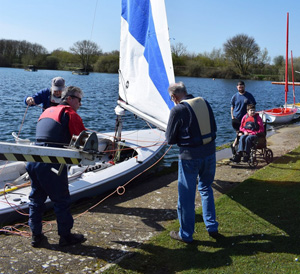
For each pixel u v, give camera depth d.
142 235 3.66
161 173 6.24
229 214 4.07
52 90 4.62
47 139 3.18
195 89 40.41
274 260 3.08
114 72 78.88
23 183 4.93
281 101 30.38
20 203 4.08
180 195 3.40
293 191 4.71
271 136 9.58
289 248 3.27
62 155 2.75
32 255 3.20
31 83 39.03
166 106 5.01
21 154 2.58
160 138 7.27
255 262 3.05
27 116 15.96
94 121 15.98
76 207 4.59
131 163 5.59
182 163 3.37
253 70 72.00
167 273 2.95
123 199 4.84
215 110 21.27
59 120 3.19
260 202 4.39
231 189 5.00
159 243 3.45
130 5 5.67
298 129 11.04
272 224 3.77
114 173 5.12
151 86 5.32
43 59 85.06
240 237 3.52
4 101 20.98
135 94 5.75
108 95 29.22
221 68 73.94
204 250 3.30
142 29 5.45
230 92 37.38
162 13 4.91
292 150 7.46
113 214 4.24
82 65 82.88
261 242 3.40
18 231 3.78
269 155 6.51
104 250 3.32
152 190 5.27
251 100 6.69
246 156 6.07
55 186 3.19
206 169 3.46
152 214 4.25
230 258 3.13
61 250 3.31
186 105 3.33
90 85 40.56
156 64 5.16
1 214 3.88
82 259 3.15
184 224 3.41
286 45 11.25
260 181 5.22
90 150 2.86
